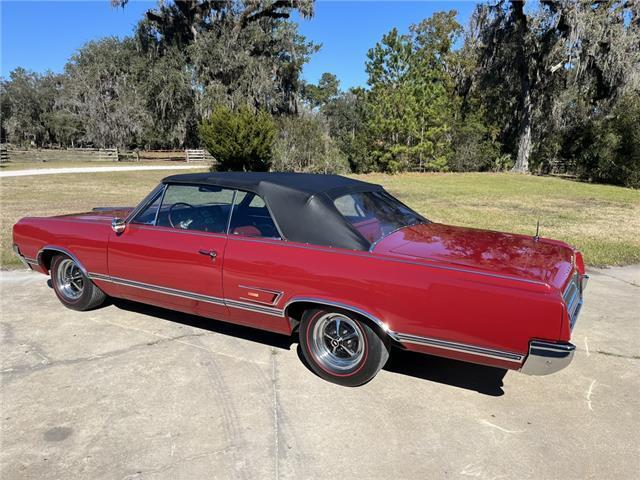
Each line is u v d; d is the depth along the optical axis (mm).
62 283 5012
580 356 4152
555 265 3248
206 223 3992
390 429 3041
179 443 2879
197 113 35938
